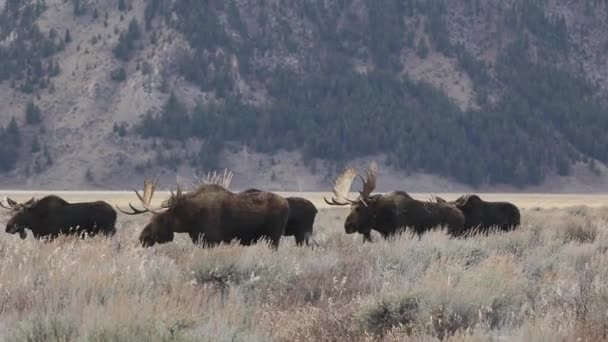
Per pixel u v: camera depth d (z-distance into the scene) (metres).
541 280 47.19
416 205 76.56
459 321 35.78
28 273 40.56
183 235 68.62
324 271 50.66
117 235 81.50
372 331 35.56
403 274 50.72
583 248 64.00
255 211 60.88
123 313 30.00
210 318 31.81
